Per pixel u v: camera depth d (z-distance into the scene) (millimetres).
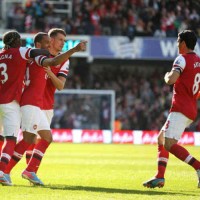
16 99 21734
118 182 25016
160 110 77938
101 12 77688
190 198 19312
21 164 33719
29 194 19484
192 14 79062
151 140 65500
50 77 22516
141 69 82375
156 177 22578
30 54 21562
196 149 53062
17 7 77625
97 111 73312
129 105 78875
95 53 74375
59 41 23406
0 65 21906
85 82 81812
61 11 79250
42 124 22391
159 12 78000
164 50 75000
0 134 22859
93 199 18578
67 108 73188
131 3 78688
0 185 21531
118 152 48812
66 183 24266
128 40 74875
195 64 22094
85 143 64875
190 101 22094
